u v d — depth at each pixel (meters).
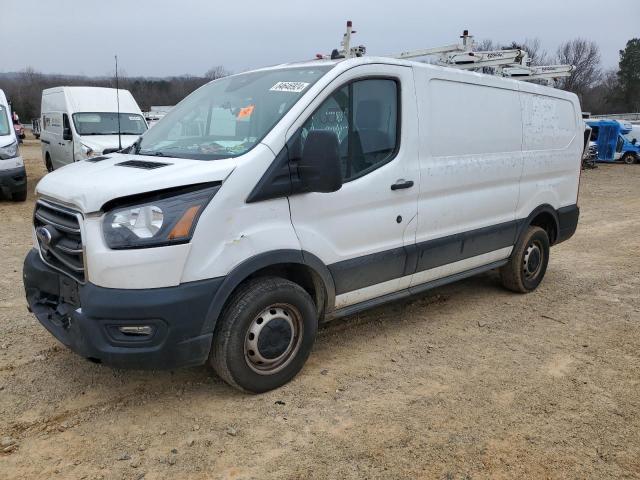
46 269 3.67
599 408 3.77
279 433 3.37
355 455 3.18
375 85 4.22
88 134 13.16
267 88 4.12
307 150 3.56
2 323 4.93
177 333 3.28
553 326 5.27
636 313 5.68
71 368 4.12
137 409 3.61
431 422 3.54
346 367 4.27
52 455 3.13
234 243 3.44
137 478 2.95
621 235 10.02
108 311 3.16
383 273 4.42
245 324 3.57
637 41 72.38
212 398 3.75
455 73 4.84
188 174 3.32
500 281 6.30
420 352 4.59
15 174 11.51
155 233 3.19
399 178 4.38
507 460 3.18
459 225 5.05
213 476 2.99
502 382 4.10
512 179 5.59
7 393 3.75
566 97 6.37
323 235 3.92
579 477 3.05
